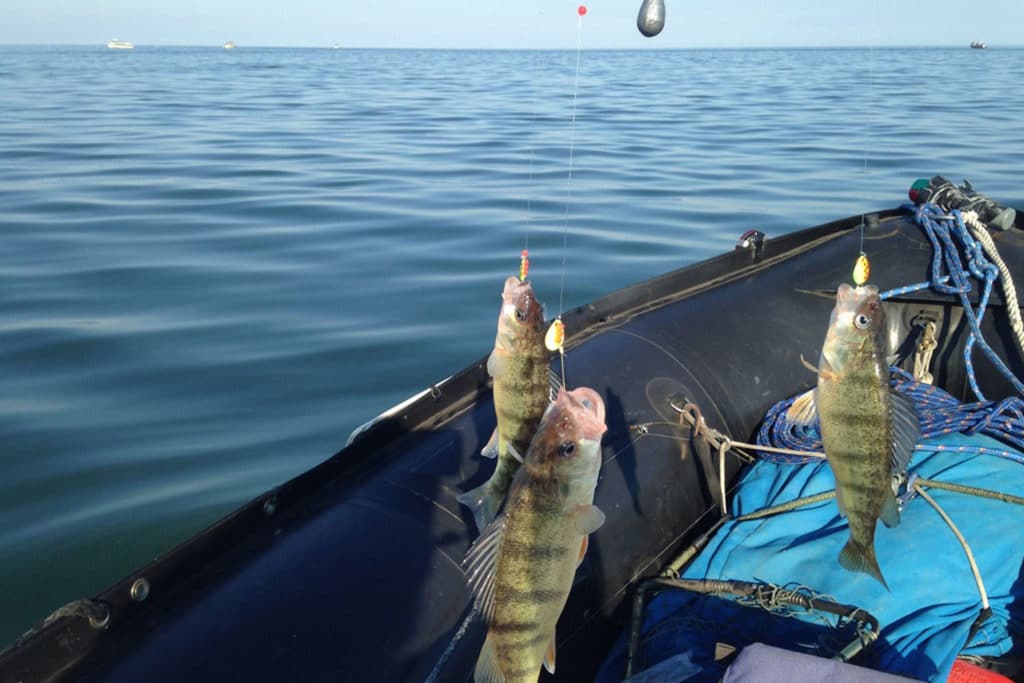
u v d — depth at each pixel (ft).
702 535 3.40
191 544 2.36
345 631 2.31
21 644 1.98
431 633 2.43
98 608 2.11
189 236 9.82
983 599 2.90
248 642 2.19
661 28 2.65
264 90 31.55
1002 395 4.17
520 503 1.75
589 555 3.03
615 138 17.87
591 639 2.96
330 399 6.00
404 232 10.11
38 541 4.43
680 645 2.77
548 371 2.04
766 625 2.83
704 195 12.28
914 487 3.26
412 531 2.65
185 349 6.73
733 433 3.85
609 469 3.31
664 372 3.81
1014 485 3.29
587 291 8.19
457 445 3.03
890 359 2.55
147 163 14.39
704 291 4.50
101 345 6.75
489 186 12.75
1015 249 4.54
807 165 14.40
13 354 6.56
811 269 4.62
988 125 19.07
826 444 2.18
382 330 7.16
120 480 4.98
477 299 7.90
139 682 2.03
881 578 2.13
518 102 25.98
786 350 4.21
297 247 9.45
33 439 5.39
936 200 4.93
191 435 5.49
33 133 17.95
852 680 2.15
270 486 4.92
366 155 15.46
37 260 8.82
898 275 4.49
